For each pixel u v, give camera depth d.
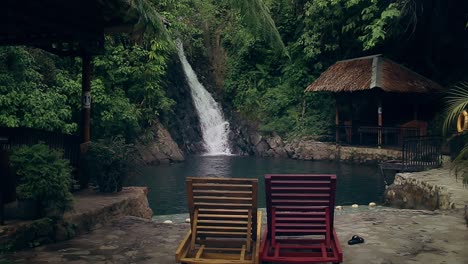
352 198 13.14
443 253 5.71
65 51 8.73
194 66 27.66
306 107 25.08
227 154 25.20
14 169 6.05
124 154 8.57
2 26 7.52
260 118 25.59
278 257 5.10
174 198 13.23
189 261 5.04
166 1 21.39
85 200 7.65
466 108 11.95
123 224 7.20
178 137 24.47
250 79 27.20
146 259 5.57
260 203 12.32
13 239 5.71
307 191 5.44
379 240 6.29
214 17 29.61
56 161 6.34
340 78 21.55
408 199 11.21
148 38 6.70
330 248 5.38
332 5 23.44
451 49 22.45
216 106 27.39
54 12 7.12
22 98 14.21
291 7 26.97
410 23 21.92
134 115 19.25
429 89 20.41
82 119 8.64
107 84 18.80
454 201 8.59
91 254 5.73
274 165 20.22
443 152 14.59
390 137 22.38
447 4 21.19
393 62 21.31
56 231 6.23
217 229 5.52
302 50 25.89
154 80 20.67
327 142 23.16
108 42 18.55
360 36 22.23
